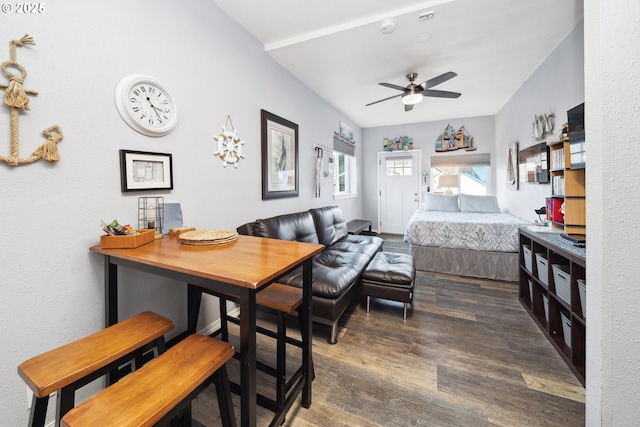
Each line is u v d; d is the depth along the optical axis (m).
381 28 2.24
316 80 3.35
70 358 0.87
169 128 1.63
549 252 1.89
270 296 1.38
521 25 2.26
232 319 1.80
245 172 2.36
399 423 1.24
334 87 3.59
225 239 1.39
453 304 2.51
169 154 1.66
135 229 1.41
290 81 3.08
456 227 3.35
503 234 3.14
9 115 1.04
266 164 2.60
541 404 1.33
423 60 2.83
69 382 0.80
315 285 1.88
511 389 1.43
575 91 2.32
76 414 0.65
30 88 1.08
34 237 1.11
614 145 0.66
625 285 0.66
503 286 2.97
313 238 2.91
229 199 2.18
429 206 4.98
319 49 2.57
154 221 1.53
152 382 0.76
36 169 1.11
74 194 1.23
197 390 0.80
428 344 1.86
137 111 1.46
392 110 4.74
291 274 2.02
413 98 3.04
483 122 5.21
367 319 2.23
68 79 1.20
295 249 1.27
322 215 3.29
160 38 1.61
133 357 1.00
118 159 1.41
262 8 2.07
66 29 1.19
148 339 1.01
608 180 0.67
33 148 1.10
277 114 2.83
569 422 1.23
